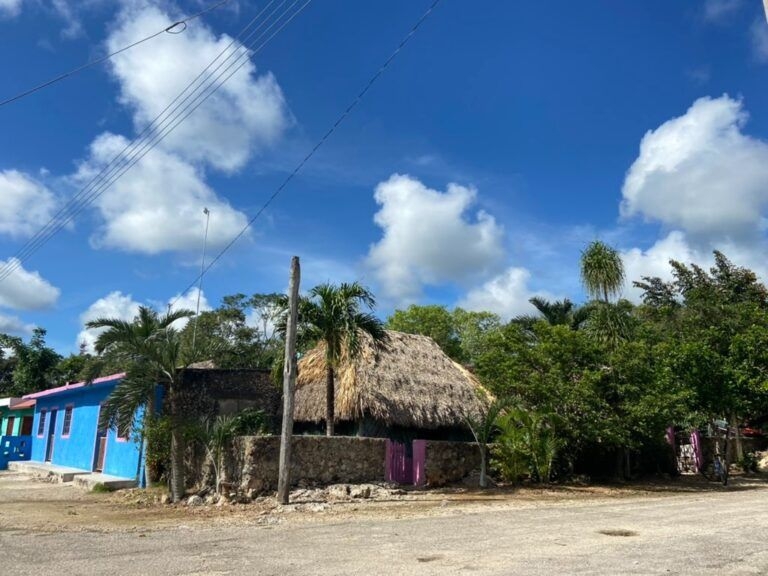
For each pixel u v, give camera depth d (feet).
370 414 61.21
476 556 26.13
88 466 76.84
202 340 91.45
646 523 35.60
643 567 23.44
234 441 52.19
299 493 50.67
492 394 69.36
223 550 28.63
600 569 23.15
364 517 41.14
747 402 69.10
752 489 64.69
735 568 23.18
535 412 64.13
